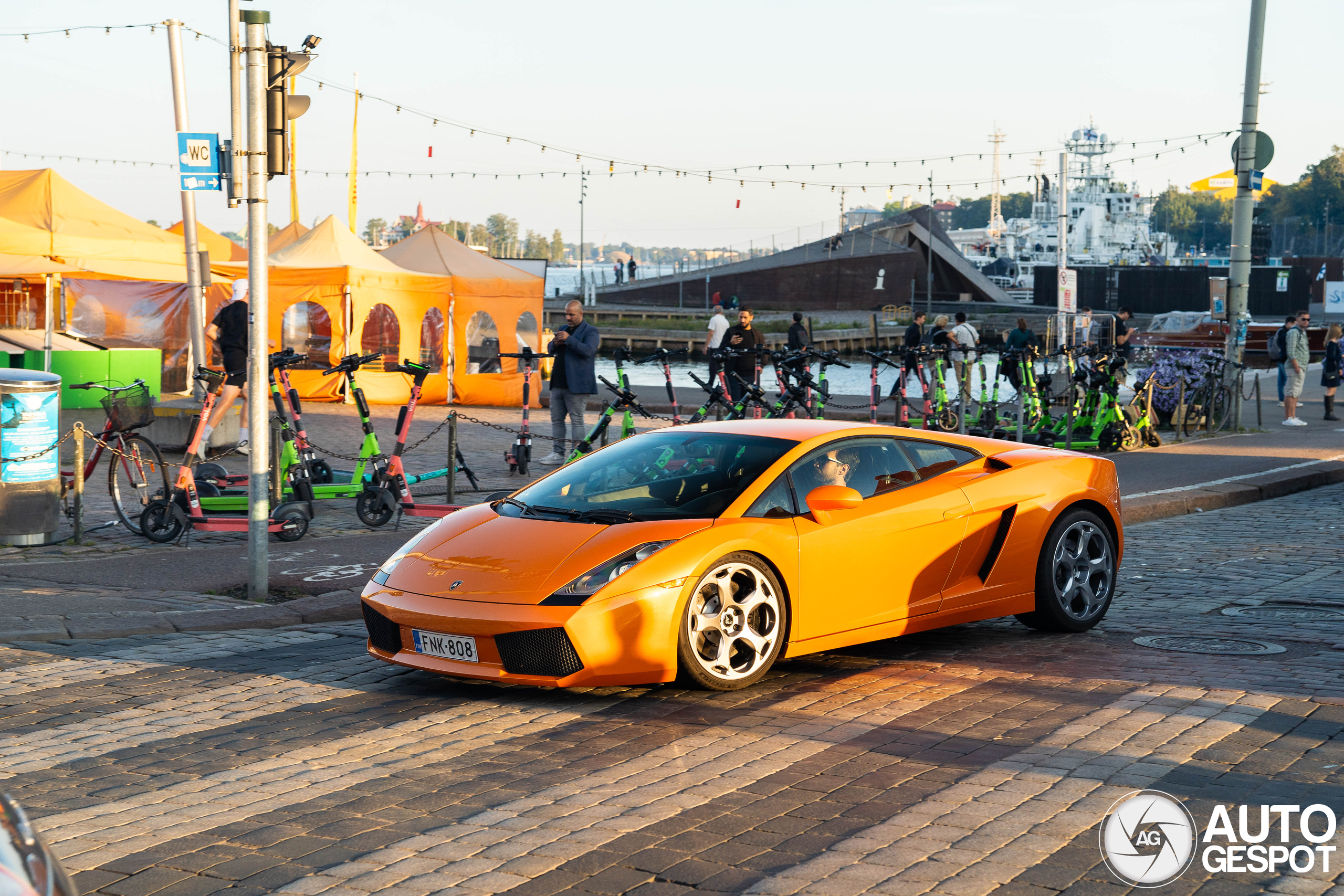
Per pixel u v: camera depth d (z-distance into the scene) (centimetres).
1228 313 1862
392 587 570
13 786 437
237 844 377
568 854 364
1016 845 363
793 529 573
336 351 2236
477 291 2353
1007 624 711
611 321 7038
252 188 749
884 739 478
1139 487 1273
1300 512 1182
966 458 666
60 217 2105
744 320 1706
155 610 729
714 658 550
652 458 625
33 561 866
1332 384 2064
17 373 923
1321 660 601
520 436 1367
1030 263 11275
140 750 481
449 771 449
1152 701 521
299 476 1005
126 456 963
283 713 534
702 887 338
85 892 342
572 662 518
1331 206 17175
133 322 2023
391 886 343
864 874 344
